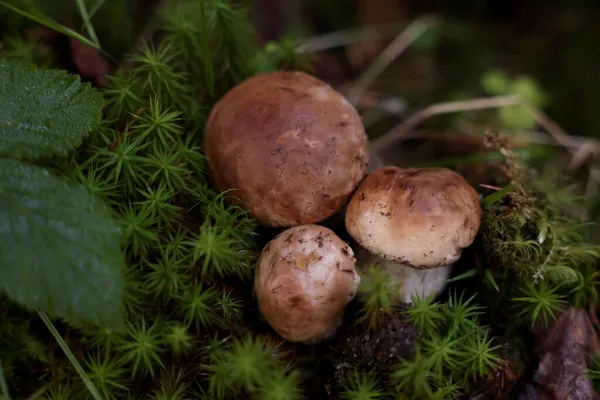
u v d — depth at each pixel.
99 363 0.23
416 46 0.44
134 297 0.23
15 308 0.24
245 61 0.31
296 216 0.25
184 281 0.24
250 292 0.26
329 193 0.25
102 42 0.32
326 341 0.25
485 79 0.39
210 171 0.26
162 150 0.26
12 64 0.24
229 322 0.25
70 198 0.22
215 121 0.26
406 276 0.25
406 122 0.35
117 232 0.22
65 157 0.24
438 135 0.36
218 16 0.29
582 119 0.42
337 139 0.25
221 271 0.25
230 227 0.24
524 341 0.26
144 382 0.24
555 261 0.26
